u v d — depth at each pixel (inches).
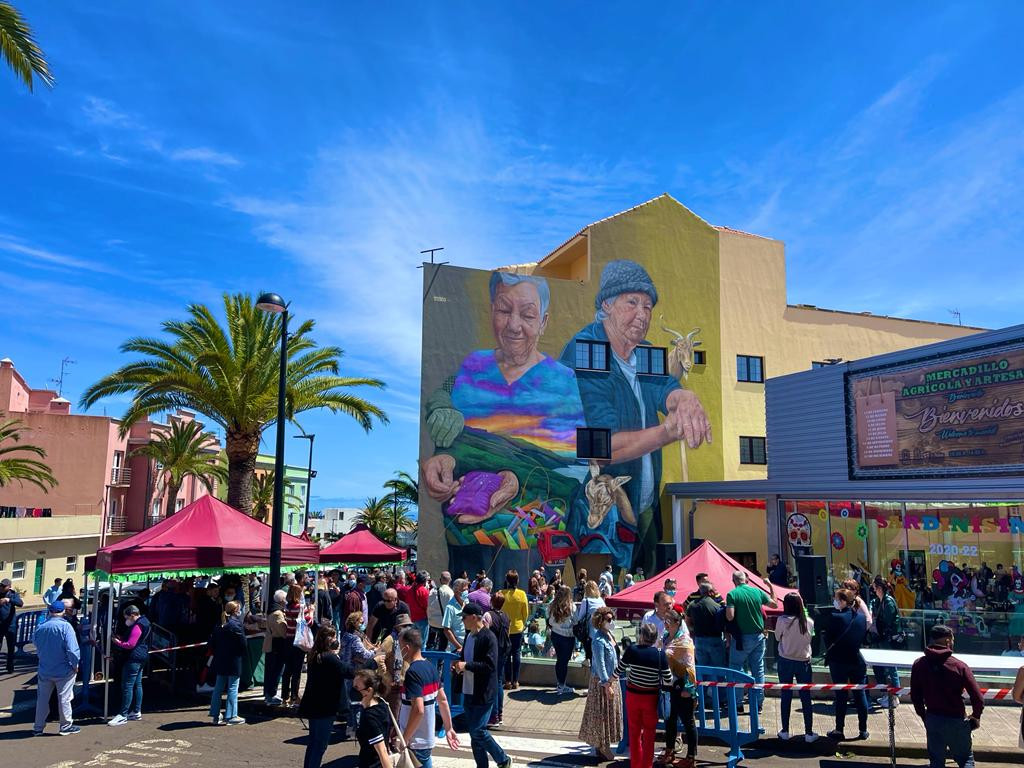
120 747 361.1
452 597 484.7
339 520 3043.8
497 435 991.6
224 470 1779.0
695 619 398.3
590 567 1021.8
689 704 322.7
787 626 364.2
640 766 301.6
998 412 612.4
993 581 605.0
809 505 797.2
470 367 997.2
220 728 397.7
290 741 372.2
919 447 673.0
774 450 834.8
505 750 357.1
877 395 716.0
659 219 1131.3
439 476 961.5
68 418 1691.7
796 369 1180.5
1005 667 336.2
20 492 1635.1
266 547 509.0
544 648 547.2
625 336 1077.1
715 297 1144.2
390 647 346.6
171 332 832.9
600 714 339.3
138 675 418.9
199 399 821.2
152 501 1889.8
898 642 474.9
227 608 416.8
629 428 1055.6
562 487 1005.8
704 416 1101.1
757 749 357.4
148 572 449.7
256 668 499.5
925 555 667.4
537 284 1045.2
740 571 457.4
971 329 1337.4
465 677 306.3
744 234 1202.6
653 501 1051.3
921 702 273.6
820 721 395.5
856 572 732.0
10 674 593.0
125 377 805.9
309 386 880.3
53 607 393.1
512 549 969.5
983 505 622.2
